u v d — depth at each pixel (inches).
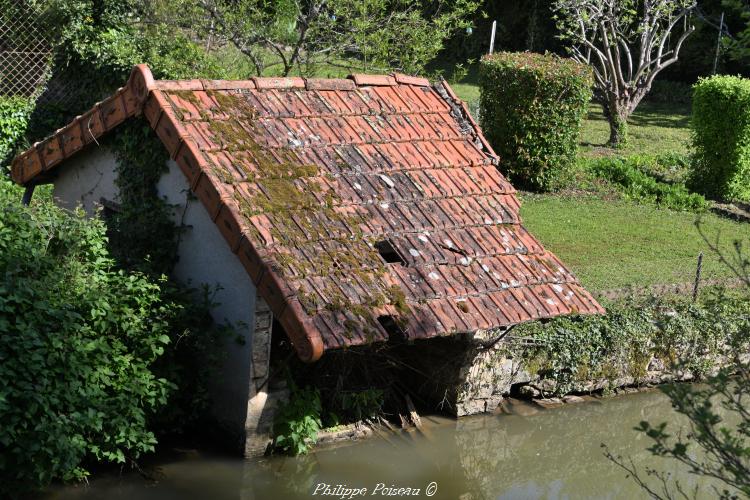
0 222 361.7
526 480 421.1
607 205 809.5
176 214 410.3
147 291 373.7
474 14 1446.9
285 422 383.2
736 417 487.5
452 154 458.3
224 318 386.0
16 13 688.4
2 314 325.4
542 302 401.7
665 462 449.1
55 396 320.8
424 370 454.9
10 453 316.2
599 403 491.5
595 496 411.8
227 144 390.0
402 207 411.8
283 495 370.0
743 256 686.5
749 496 217.5
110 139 433.7
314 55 679.1
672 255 681.0
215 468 374.9
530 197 808.9
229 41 684.7
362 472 396.8
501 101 812.6
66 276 355.6
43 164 458.3
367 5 680.4
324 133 427.8
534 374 475.5
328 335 336.8
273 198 379.9
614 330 491.2
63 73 713.0
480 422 451.2
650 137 1103.6
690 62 1357.0
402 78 485.7
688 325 510.6
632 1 1051.3
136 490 354.3
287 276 349.4
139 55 675.4
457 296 384.5
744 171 868.0
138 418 346.6
